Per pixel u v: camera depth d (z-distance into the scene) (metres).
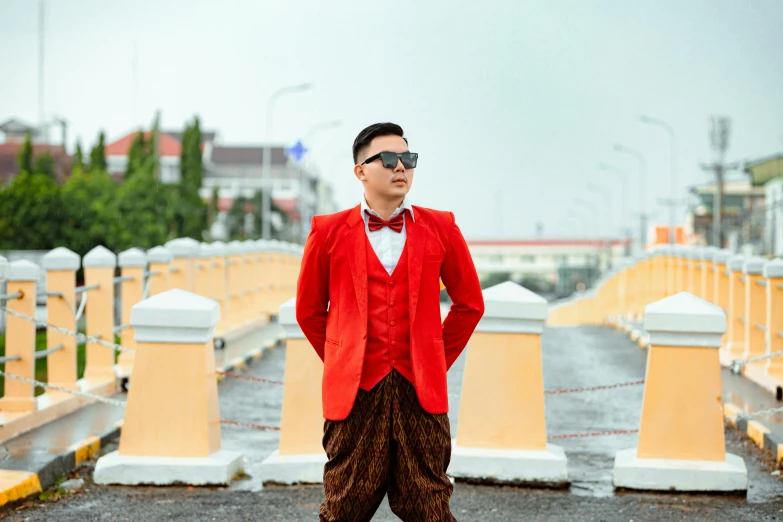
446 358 4.62
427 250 4.41
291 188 107.94
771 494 6.89
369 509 4.38
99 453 8.01
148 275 12.59
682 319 6.92
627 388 11.93
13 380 8.68
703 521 6.23
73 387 9.91
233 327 16.64
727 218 60.38
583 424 9.69
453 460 7.18
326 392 4.40
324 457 7.16
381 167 4.35
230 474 7.14
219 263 16.52
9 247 37.91
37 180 39.59
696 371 6.99
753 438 8.52
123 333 12.12
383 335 4.34
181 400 7.10
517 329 7.28
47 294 9.56
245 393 11.45
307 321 4.59
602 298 32.78
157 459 7.05
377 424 4.31
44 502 6.60
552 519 6.29
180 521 6.20
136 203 42.97
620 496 6.86
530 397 7.25
